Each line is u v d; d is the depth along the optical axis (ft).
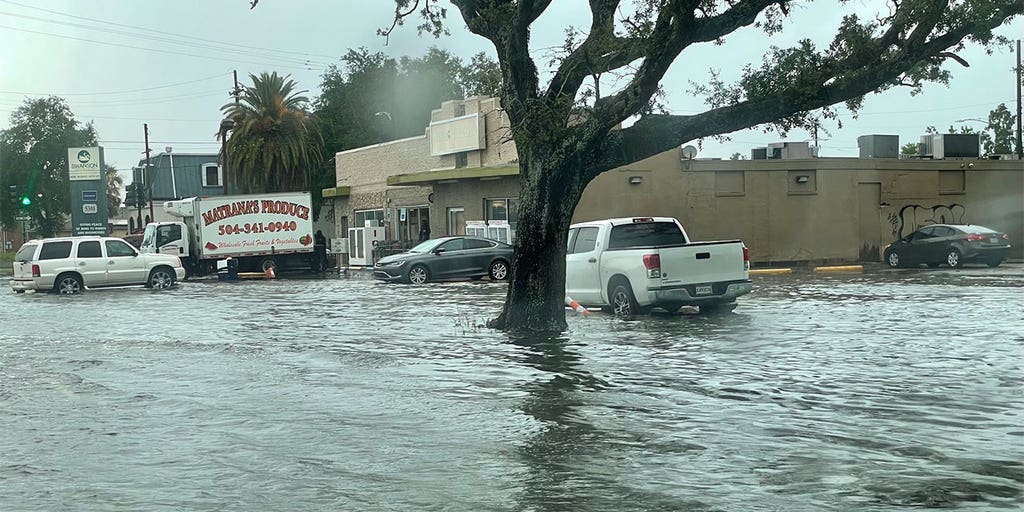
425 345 48.39
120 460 24.73
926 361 39.04
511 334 52.13
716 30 47.96
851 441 25.32
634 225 61.98
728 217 118.21
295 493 21.20
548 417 29.40
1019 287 77.15
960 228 110.83
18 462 24.68
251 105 176.55
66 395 35.35
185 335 56.39
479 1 54.90
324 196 171.22
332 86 244.63
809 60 47.78
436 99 252.42
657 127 51.19
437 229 136.36
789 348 43.47
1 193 262.67
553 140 51.21
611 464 23.36
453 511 19.62
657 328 52.31
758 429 26.99
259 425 29.01
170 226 138.21
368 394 34.24
